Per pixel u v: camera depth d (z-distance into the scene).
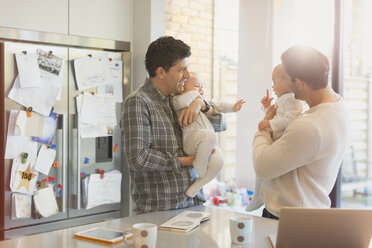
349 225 1.26
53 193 2.87
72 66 2.97
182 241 1.47
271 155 1.64
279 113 2.00
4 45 2.62
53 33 2.89
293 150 1.58
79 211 3.03
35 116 2.76
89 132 3.04
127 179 3.32
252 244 1.46
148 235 1.34
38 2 2.82
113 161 3.21
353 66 5.25
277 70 2.11
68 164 2.97
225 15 4.40
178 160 1.95
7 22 2.68
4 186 2.65
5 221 2.67
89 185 3.04
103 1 3.17
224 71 4.44
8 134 2.65
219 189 3.94
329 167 1.67
